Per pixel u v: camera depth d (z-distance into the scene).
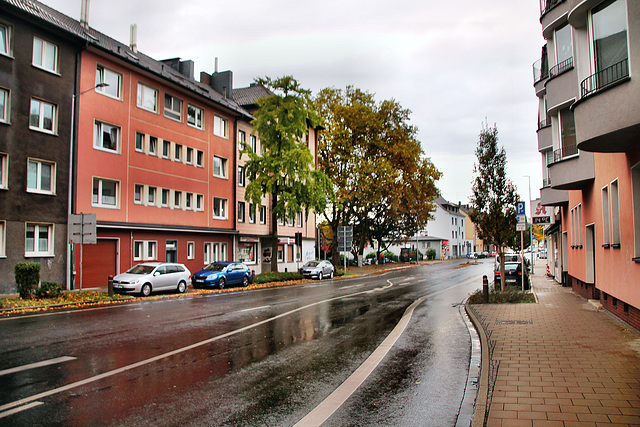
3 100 18.64
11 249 18.53
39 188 19.84
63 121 20.83
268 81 30.23
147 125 25.58
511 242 19.41
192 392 6.15
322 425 5.04
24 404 5.57
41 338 9.71
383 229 57.66
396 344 9.52
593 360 7.50
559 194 20.62
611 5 8.69
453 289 23.59
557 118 15.66
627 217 10.14
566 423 4.80
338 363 7.88
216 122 32.06
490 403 5.48
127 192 24.05
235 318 13.04
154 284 20.09
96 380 6.62
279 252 39.97
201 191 29.97
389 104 43.53
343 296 19.92
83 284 21.47
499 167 19.22
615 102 8.24
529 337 9.55
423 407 5.66
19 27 19.19
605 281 12.84
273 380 6.80
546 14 15.64
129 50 28.20
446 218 94.31
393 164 42.66
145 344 9.22
